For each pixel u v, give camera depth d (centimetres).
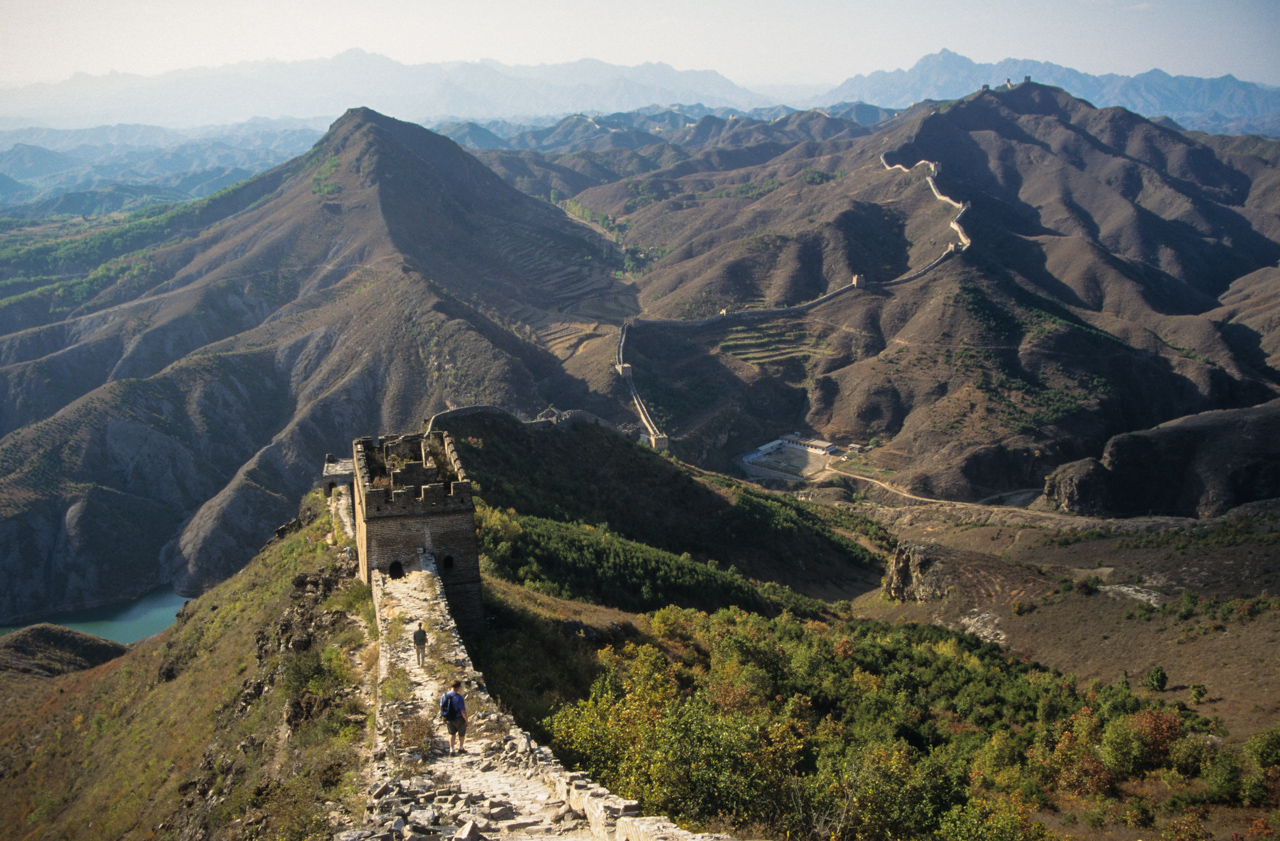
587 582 6494
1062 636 7456
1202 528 9175
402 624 2764
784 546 11081
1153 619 7088
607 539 7738
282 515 19025
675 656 4825
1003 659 7225
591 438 11462
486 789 1734
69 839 3841
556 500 9506
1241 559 7788
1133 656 6625
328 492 6838
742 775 2334
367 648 2844
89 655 10331
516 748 1950
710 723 2494
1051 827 3938
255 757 2620
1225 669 5838
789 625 6644
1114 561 8969
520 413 19112
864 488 19562
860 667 5875
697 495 11388
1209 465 17900
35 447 19675
